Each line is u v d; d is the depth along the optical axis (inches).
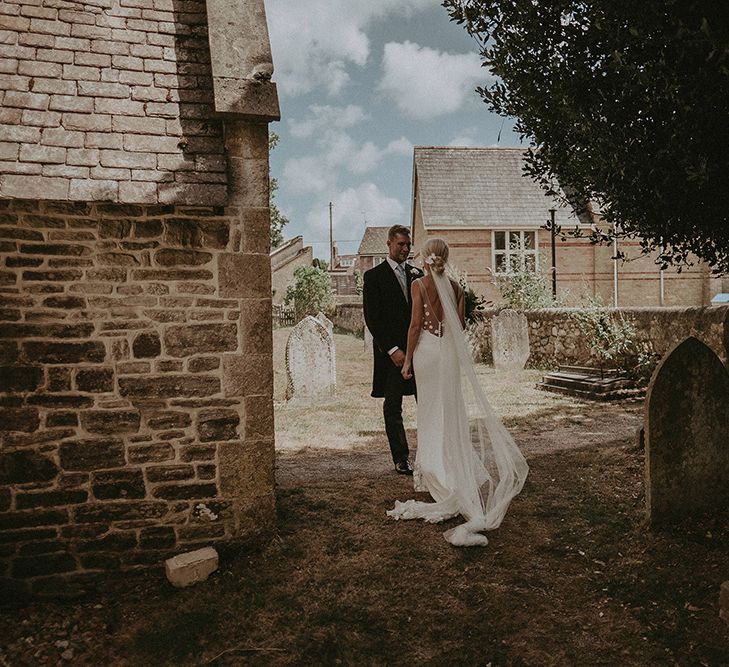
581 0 169.9
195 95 173.0
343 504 198.5
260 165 168.6
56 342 156.0
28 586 156.8
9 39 164.1
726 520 171.2
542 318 540.7
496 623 133.9
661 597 139.9
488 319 601.0
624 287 874.8
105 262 158.4
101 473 159.8
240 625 136.4
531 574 152.9
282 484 223.1
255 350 169.2
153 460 162.7
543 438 287.0
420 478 206.4
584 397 386.0
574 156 197.0
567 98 171.6
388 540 171.8
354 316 1039.0
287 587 150.6
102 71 168.2
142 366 161.5
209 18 171.5
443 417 191.0
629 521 178.7
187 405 164.7
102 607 150.4
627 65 147.8
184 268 163.5
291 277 1615.4
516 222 897.5
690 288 874.8
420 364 196.9
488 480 209.8
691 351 172.4
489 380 473.7
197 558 159.2
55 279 155.6
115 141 158.4
